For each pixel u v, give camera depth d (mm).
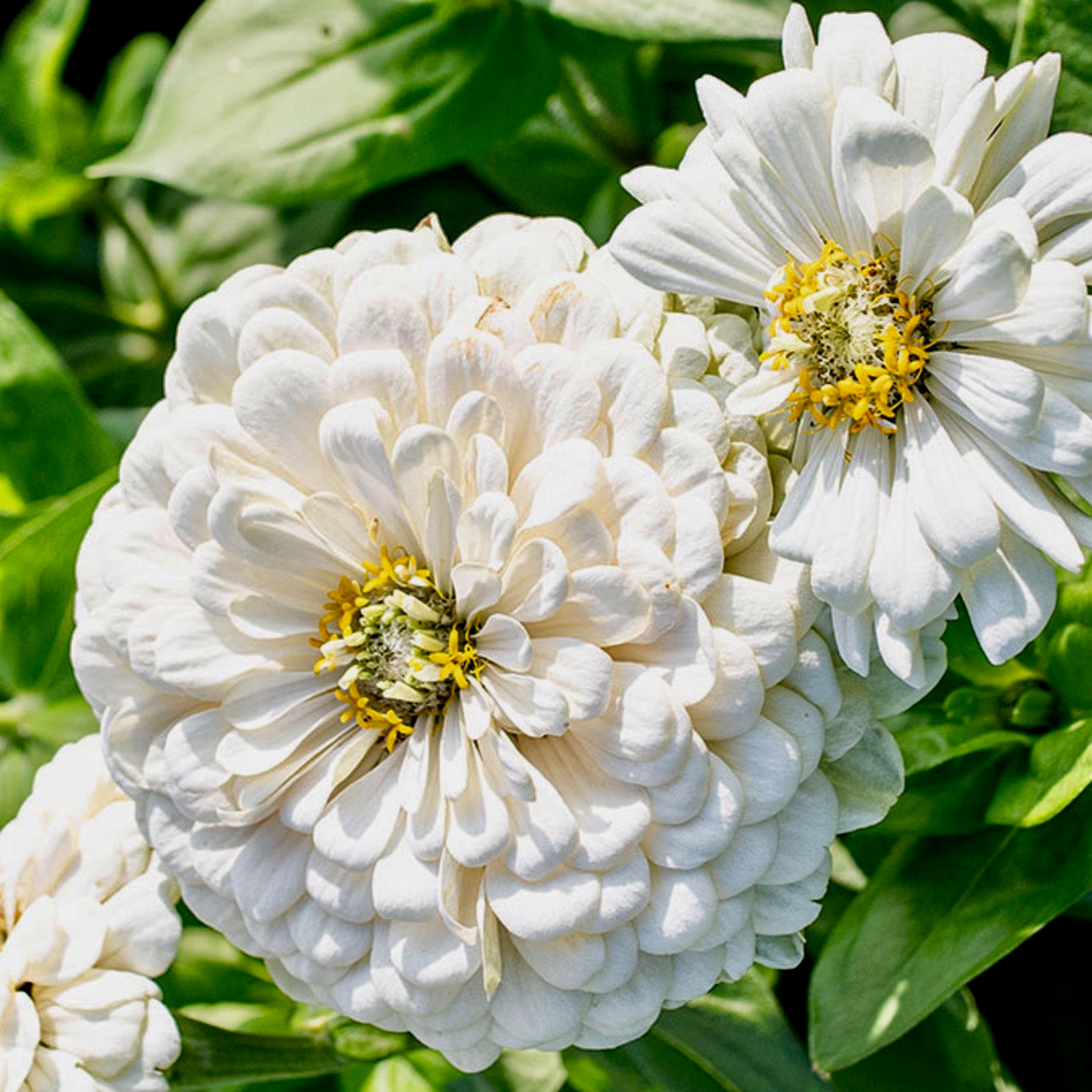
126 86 580
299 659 410
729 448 394
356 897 399
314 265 412
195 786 403
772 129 385
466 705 397
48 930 413
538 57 506
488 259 403
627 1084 470
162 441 406
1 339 505
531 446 392
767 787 389
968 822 439
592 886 388
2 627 501
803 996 482
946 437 386
